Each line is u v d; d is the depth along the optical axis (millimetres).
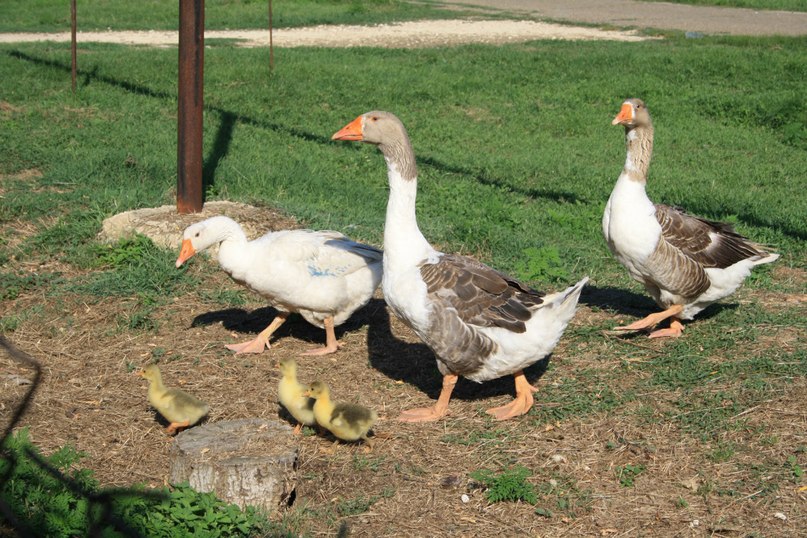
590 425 4312
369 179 6789
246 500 3920
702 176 7121
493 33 14477
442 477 4102
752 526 3914
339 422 4137
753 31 14609
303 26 14992
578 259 5547
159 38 13156
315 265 4633
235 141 7527
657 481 4074
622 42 13336
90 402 4410
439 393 4531
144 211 5637
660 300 4867
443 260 4328
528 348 4277
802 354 4625
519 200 6359
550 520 3947
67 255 5316
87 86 9148
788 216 6082
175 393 4207
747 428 4262
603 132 8633
